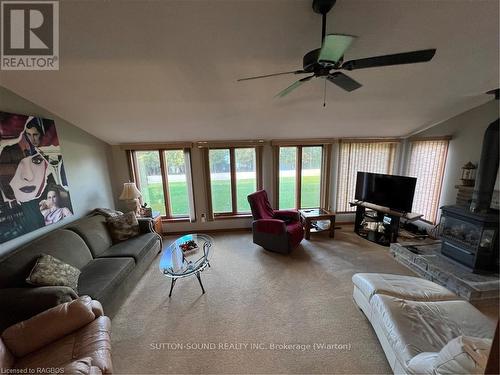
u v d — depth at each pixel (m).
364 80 2.43
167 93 2.48
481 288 2.29
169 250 2.79
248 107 2.93
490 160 2.52
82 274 2.22
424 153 3.95
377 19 1.63
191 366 1.69
